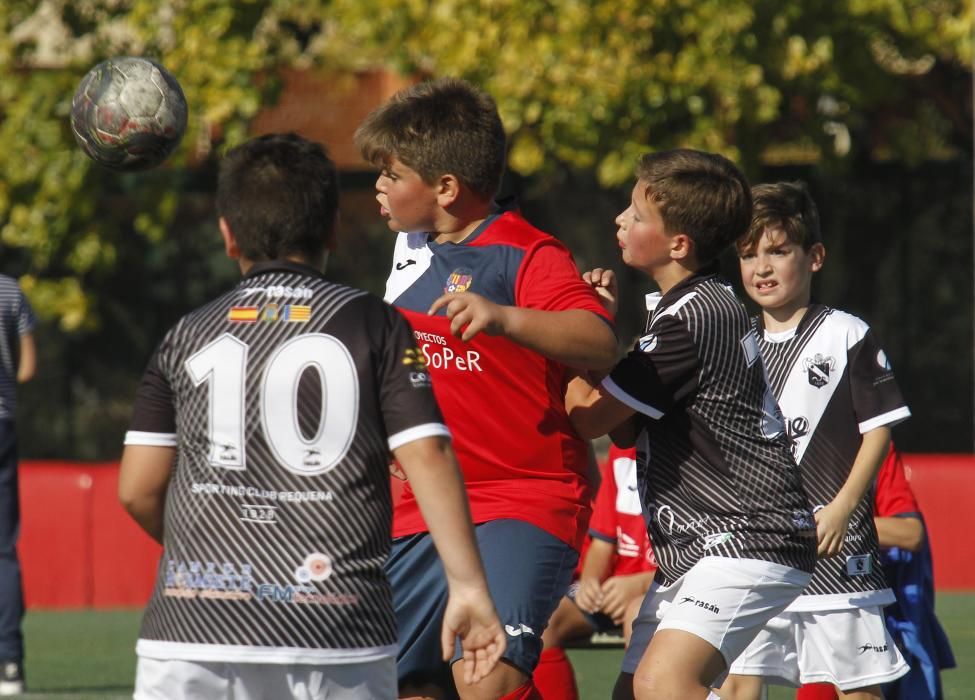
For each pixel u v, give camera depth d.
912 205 46.88
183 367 10.57
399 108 13.80
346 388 10.34
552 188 46.19
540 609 13.25
